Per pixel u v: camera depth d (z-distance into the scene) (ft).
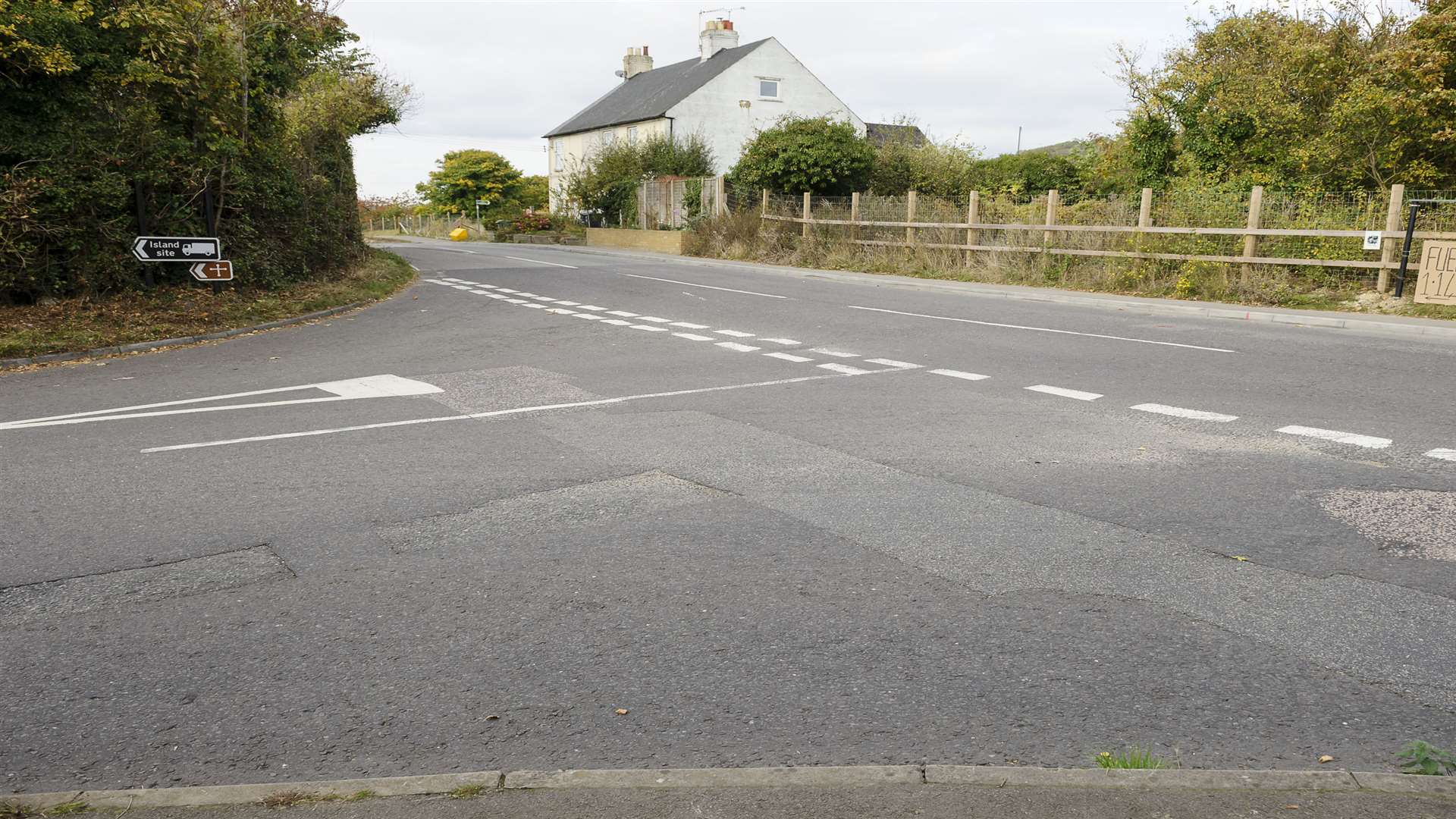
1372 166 60.13
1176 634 12.16
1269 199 55.31
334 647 12.35
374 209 271.49
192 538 16.63
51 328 42.22
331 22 85.35
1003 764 9.36
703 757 9.63
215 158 52.85
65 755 10.00
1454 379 29.73
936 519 16.80
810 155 100.48
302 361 37.68
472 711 10.70
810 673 11.34
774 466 20.53
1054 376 31.32
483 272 81.87
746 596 13.62
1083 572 14.28
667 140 146.30
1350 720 10.06
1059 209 67.21
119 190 48.11
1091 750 9.57
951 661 11.56
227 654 12.23
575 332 43.98
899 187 111.24
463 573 14.75
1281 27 74.90
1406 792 7.85
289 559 15.52
